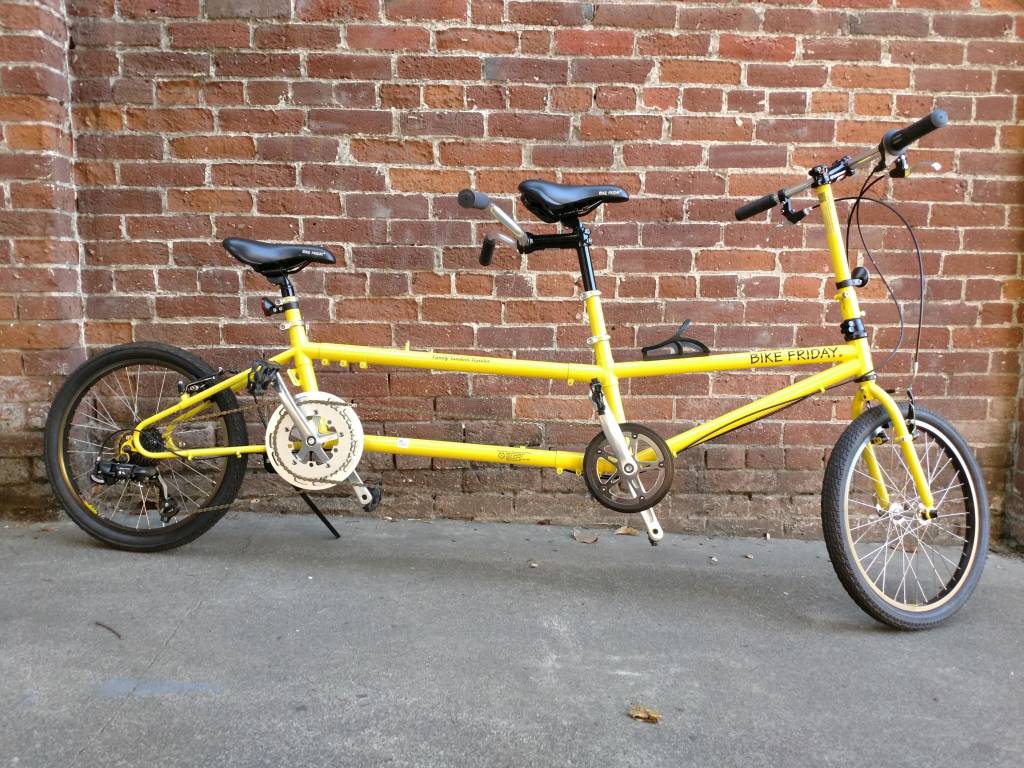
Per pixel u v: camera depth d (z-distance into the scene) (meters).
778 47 2.79
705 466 2.99
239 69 2.80
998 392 2.91
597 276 2.89
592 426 2.98
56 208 2.76
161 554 2.63
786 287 2.89
